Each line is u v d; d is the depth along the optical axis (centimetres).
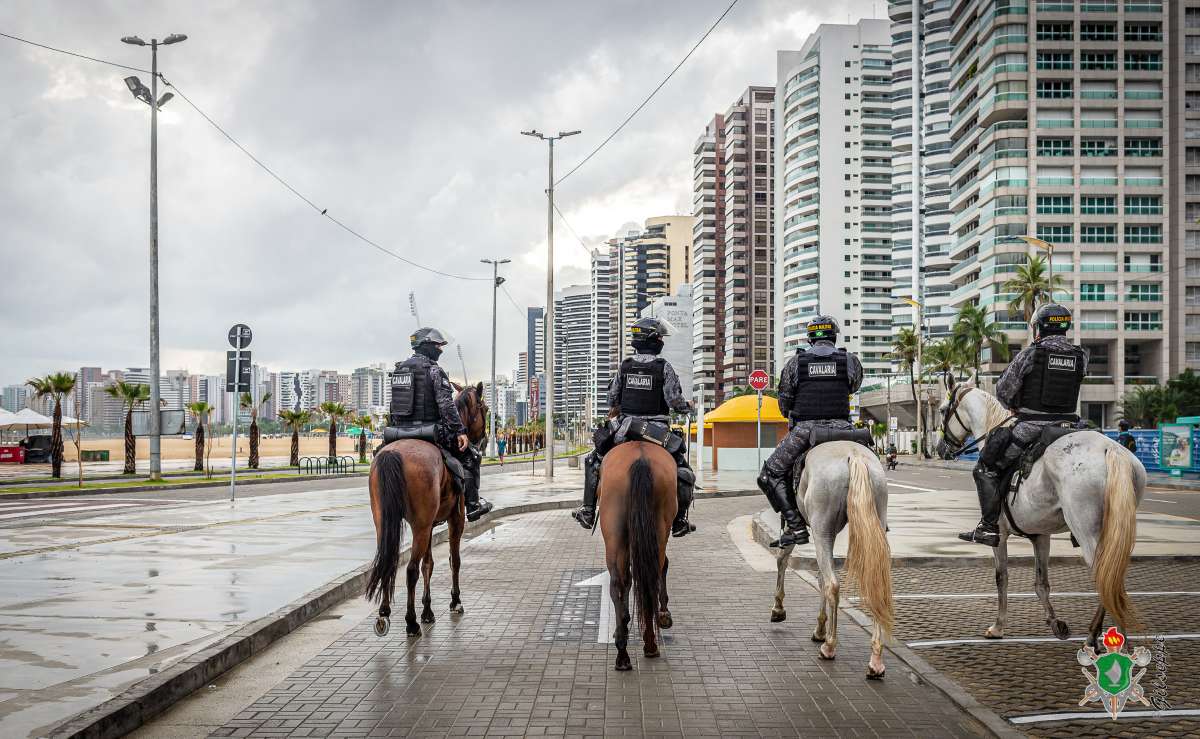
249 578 926
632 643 709
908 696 563
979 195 8300
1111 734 484
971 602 886
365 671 620
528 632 747
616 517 607
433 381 773
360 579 954
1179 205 7550
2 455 5388
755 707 540
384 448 705
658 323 721
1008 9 7700
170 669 566
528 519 1817
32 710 485
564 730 496
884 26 13200
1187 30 7594
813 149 13150
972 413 753
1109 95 7644
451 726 503
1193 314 7506
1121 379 7581
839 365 698
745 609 858
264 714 526
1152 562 1142
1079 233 7606
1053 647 690
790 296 13562
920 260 11425
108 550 1144
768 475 728
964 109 8800
